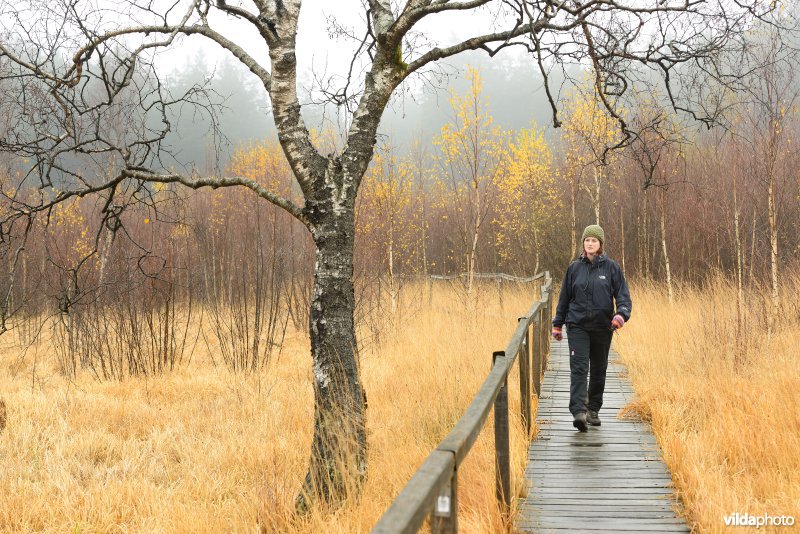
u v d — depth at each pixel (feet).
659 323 40.81
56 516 21.27
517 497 15.60
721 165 53.06
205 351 48.06
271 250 52.80
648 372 30.35
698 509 14.35
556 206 73.41
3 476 23.80
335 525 15.83
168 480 24.50
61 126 19.69
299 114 19.62
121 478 24.53
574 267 21.89
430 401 27.02
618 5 17.51
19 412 31.01
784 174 42.19
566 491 16.38
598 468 18.13
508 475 14.67
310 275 54.13
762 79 31.07
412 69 19.86
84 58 19.22
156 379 39.29
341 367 18.92
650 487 16.63
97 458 27.14
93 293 42.75
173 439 28.40
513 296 62.23
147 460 26.30
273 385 36.37
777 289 35.86
